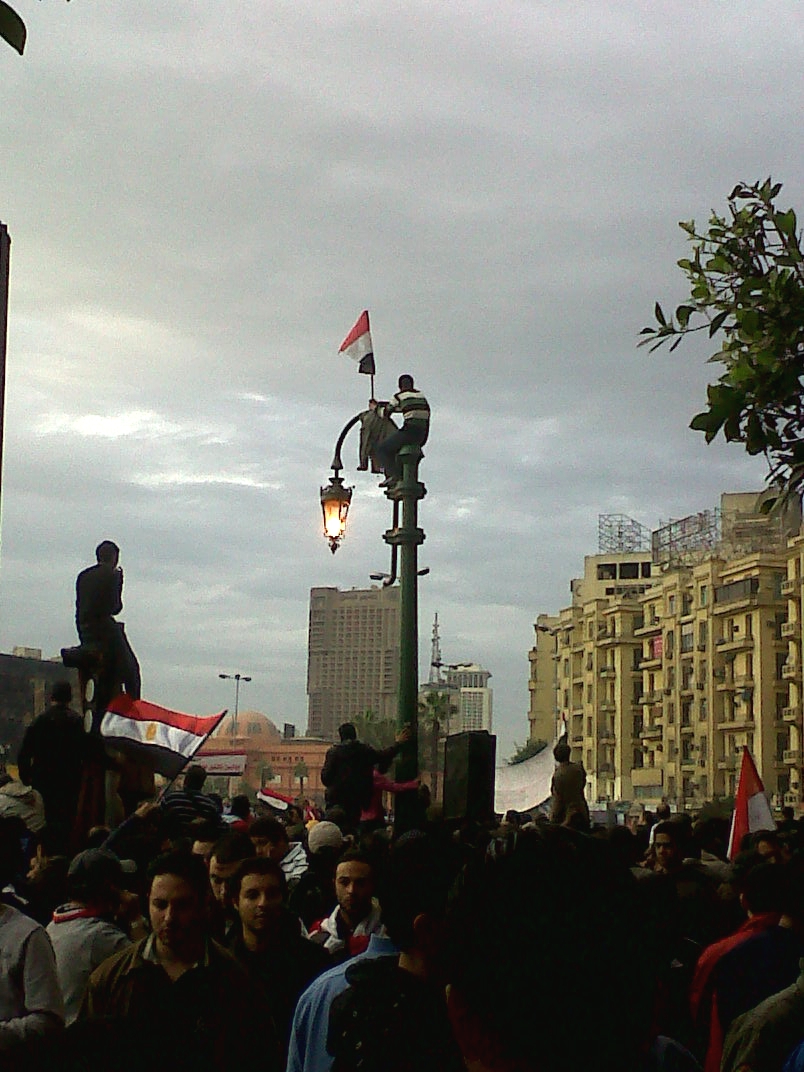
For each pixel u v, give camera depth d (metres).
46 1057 3.68
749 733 115.75
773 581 116.06
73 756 13.16
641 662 133.38
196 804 10.33
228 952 5.14
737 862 7.83
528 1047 1.85
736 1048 4.50
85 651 15.39
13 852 5.17
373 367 18.42
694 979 6.05
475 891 1.97
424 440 16.06
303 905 8.38
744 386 6.56
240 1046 4.71
